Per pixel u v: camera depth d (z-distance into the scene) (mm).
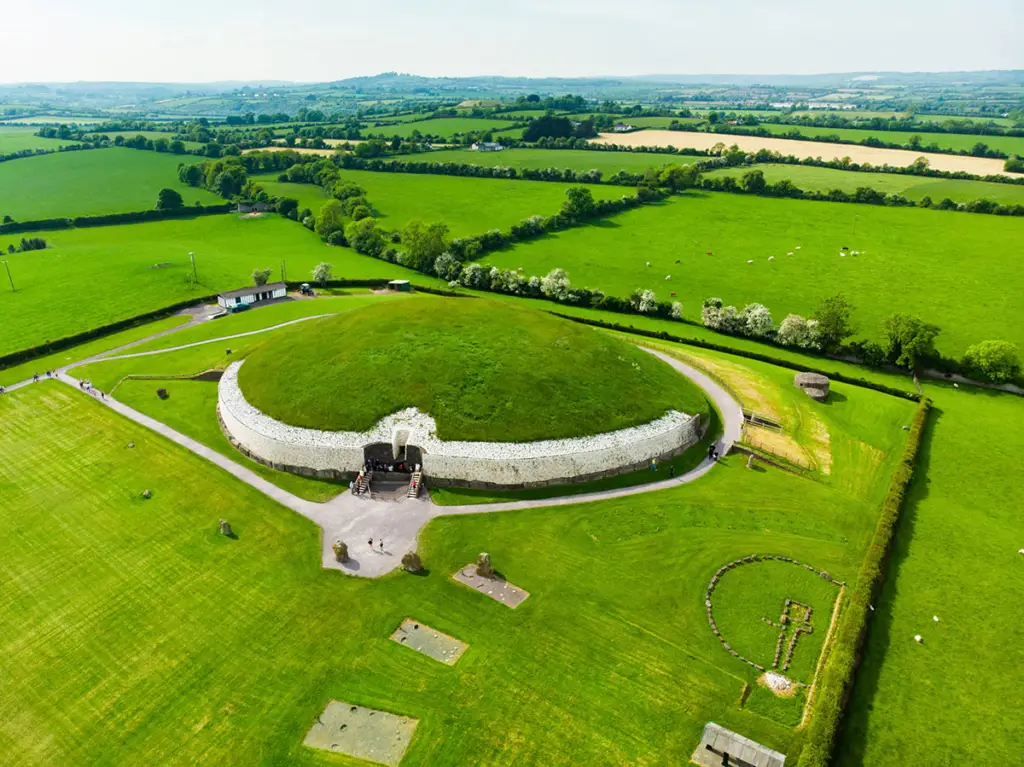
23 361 93812
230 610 48656
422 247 145750
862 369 100062
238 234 177375
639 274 142000
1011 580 54250
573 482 65438
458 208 191500
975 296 125562
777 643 47000
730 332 113312
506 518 60125
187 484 64062
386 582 51812
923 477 69250
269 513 60062
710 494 64562
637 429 69688
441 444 65000
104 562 53406
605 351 79812
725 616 49312
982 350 92750
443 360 73562
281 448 66312
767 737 39938
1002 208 174375
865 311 120250
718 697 42625
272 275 138500
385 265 152250
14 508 60031
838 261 146375
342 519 59500
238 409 72875
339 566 53500
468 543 56656
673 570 53969
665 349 101500
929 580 53938
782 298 127562
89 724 39812
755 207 190000
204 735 39281
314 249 164500
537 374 72812
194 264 134250
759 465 69875
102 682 42656
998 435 78875
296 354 78812
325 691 42281
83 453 69062
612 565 54406
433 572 53125
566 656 45344
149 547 55156
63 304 115750
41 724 39812
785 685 43625
